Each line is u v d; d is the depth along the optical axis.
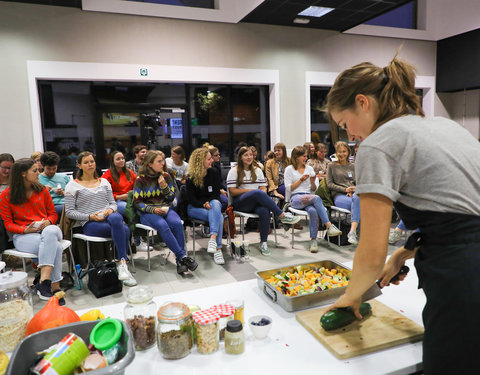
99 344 0.78
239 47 6.07
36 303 2.68
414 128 0.75
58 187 3.69
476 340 0.69
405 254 1.00
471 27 6.76
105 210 3.17
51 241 2.70
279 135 6.49
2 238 2.79
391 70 0.81
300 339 0.95
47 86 5.27
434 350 0.74
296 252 3.84
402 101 0.80
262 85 6.56
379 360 0.85
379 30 6.90
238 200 3.88
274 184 4.99
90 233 3.12
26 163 2.82
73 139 5.51
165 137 6.05
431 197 0.74
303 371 0.82
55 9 5.00
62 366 0.72
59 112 5.38
